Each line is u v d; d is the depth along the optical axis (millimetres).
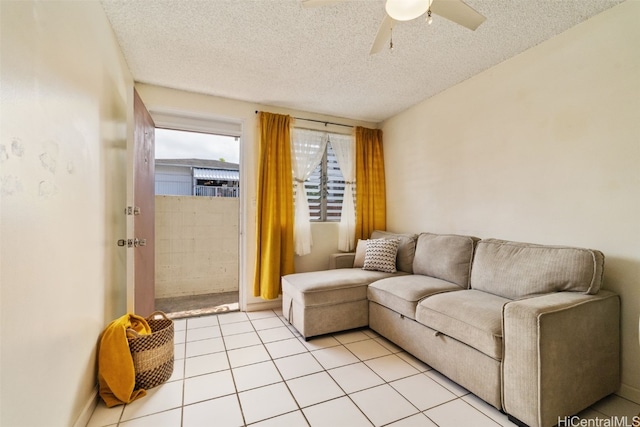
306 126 3635
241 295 3324
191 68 2570
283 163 3369
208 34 2080
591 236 1905
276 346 2389
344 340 2520
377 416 1545
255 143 3361
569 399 1472
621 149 1767
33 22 1027
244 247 3305
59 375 1200
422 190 3330
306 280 2701
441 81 2826
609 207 1819
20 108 951
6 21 879
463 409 1609
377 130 3967
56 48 1193
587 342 1552
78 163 1408
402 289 2322
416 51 2295
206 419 1526
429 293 2229
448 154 2990
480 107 2650
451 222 2961
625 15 1742
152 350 1807
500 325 1604
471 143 2740
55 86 1184
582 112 1949
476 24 1523
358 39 2139
